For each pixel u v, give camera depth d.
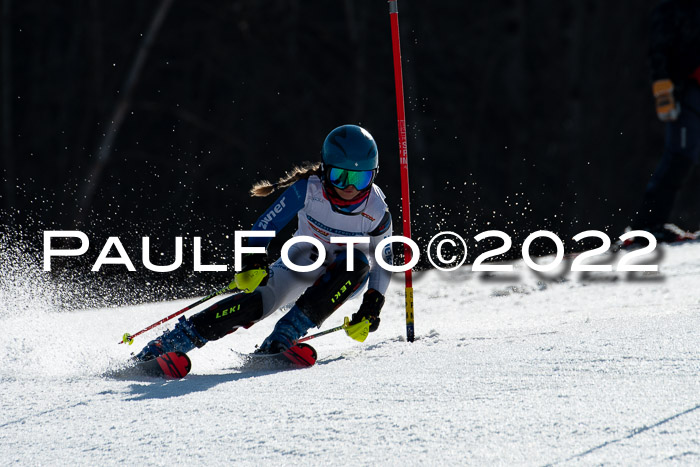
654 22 20.69
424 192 57.62
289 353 9.96
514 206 60.91
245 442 6.37
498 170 62.53
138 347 12.32
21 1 55.94
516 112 63.16
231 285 10.50
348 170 10.19
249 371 9.97
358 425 6.52
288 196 10.69
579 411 6.37
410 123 58.97
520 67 63.75
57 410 7.73
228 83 58.38
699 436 5.61
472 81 62.12
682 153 21.12
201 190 54.78
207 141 56.25
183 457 6.16
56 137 55.06
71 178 53.00
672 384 6.90
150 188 54.16
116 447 6.53
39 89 55.88
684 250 20.20
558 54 64.69
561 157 62.62
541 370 7.84
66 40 58.16
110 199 52.88
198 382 8.95
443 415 6.58
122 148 54.47
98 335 13.58
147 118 55.19
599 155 61.62
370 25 60.91
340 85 59.59
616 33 63.16
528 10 65.06
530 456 5.54
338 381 8.20
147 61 55.53
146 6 55.38
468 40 62.38
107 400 8.03
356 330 10.77
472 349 9.47
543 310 14.41
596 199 60.81
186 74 56.66
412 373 8.28
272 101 57.09
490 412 6.55
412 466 5.56
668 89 20.62
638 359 7.87
